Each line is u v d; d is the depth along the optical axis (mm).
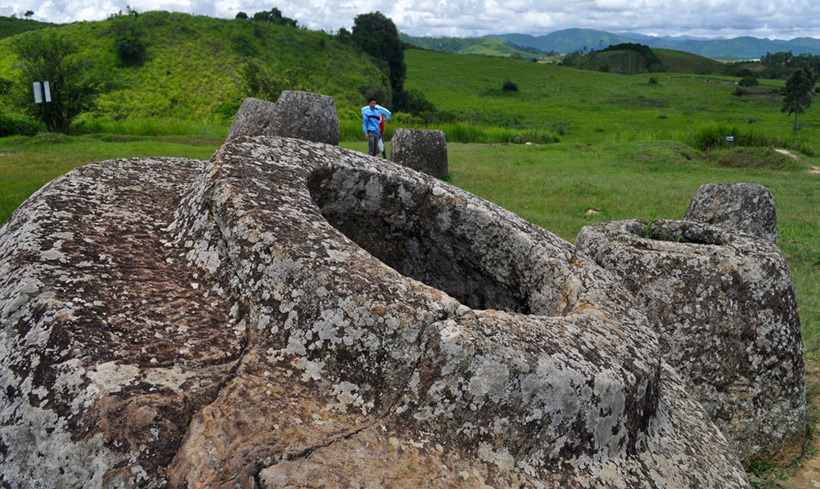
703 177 15586
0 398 1592
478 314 1885
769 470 3746
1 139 15938
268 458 1488
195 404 1565
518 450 1774
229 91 41562
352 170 2641
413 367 1732
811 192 13289
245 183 2145
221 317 1852
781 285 3627
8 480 1513
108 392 1500
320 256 1849
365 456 1579
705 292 3463
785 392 3703
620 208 10414
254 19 58094
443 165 13016
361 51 55594
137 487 1439
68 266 1880
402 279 1893
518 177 13461
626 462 1960
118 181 2648
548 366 1790
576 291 2471
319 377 1722
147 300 1844
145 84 40875
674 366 3461
